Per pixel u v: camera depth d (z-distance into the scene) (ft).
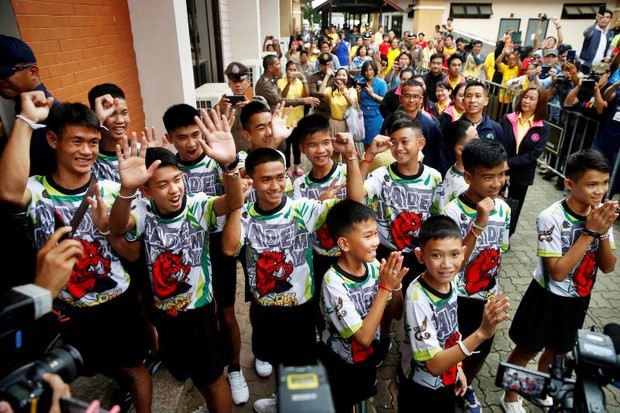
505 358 10.31
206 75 24.64
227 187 6.55
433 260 6.25
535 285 8.13
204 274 7.19
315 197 9.45
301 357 8.14
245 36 28.66
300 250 7.68
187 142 9.14
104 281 6.95
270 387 9.50
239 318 11.68
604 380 4.17
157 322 7.28
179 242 6.88
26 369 3.77
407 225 9.18
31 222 6.53
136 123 15.66
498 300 5.77
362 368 7.05
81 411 3.61
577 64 24.59
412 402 6.98
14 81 6.93
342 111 20.79
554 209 7.69
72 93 11.55
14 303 3.47
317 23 156.87
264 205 7.63
